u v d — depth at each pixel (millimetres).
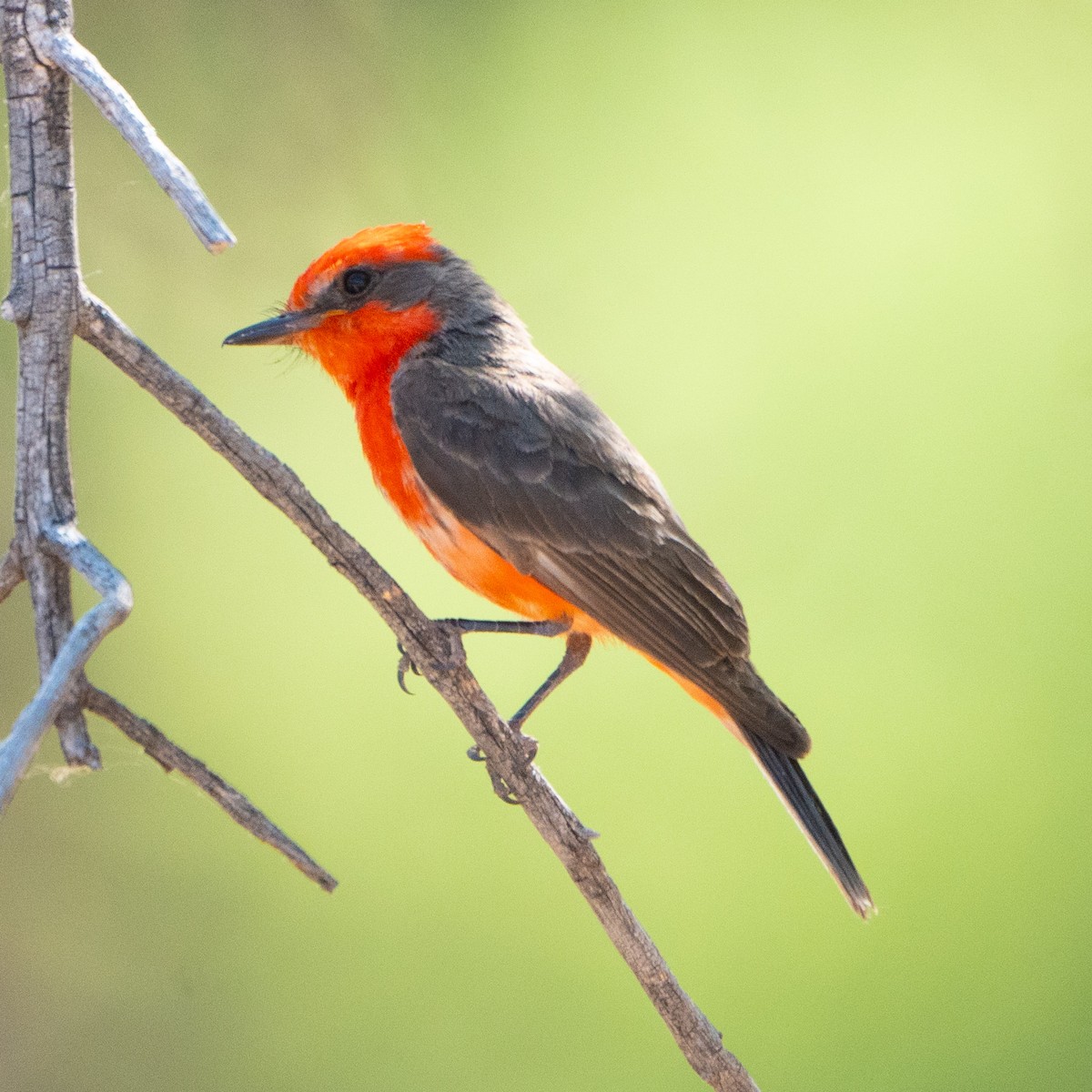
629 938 6305
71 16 4770
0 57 4766
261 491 5480
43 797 13211
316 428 13977
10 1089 12617
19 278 4770
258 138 11898
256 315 12305
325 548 5688
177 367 12508
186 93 11789
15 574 4719
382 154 12164
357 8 12008
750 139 13555
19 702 12578
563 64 13102
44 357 4766
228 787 4828
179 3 11734
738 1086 6344
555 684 8305
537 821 6254
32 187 4762
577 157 13211
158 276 12297
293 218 12086
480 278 8711
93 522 13359
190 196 4332
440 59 12461
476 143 12641
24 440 4738
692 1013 6344
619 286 13508
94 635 4223
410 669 7438
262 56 11844
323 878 4910
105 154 12250
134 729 4730
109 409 13453
